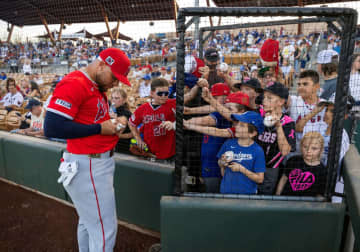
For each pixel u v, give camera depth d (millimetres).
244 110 1585
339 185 1605
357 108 1924
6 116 3377
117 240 1926
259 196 1356
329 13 1136
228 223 1327
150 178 1825
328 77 1771
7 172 2797
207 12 1207
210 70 2123
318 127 1709
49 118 1143
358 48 1830
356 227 957
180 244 1392
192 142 1886
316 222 1274
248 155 1522
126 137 2143
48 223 2135
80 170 1299
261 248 1338
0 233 2006
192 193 1405
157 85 1833
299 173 1591
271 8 1175
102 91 1355
